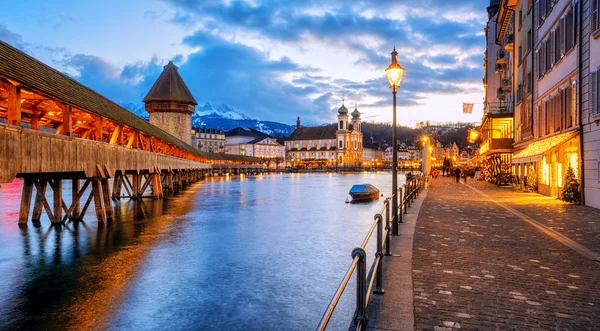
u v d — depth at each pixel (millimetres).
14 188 54531
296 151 194125
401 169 184125
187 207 29672
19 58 14156
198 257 13273
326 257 12953
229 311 8383
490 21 61281
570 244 10430
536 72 29250
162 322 7918
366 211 26219
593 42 18750
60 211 20875
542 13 27406
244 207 29516
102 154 19984
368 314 5641
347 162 181750
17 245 15594
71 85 18594
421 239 11156
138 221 22109
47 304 9016
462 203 21000
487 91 61500
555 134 24484
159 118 88125
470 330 5195
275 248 14484
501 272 7852
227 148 196125
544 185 26641
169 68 91625
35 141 13422
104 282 10648
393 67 12180
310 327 7523
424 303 6152
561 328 5262
